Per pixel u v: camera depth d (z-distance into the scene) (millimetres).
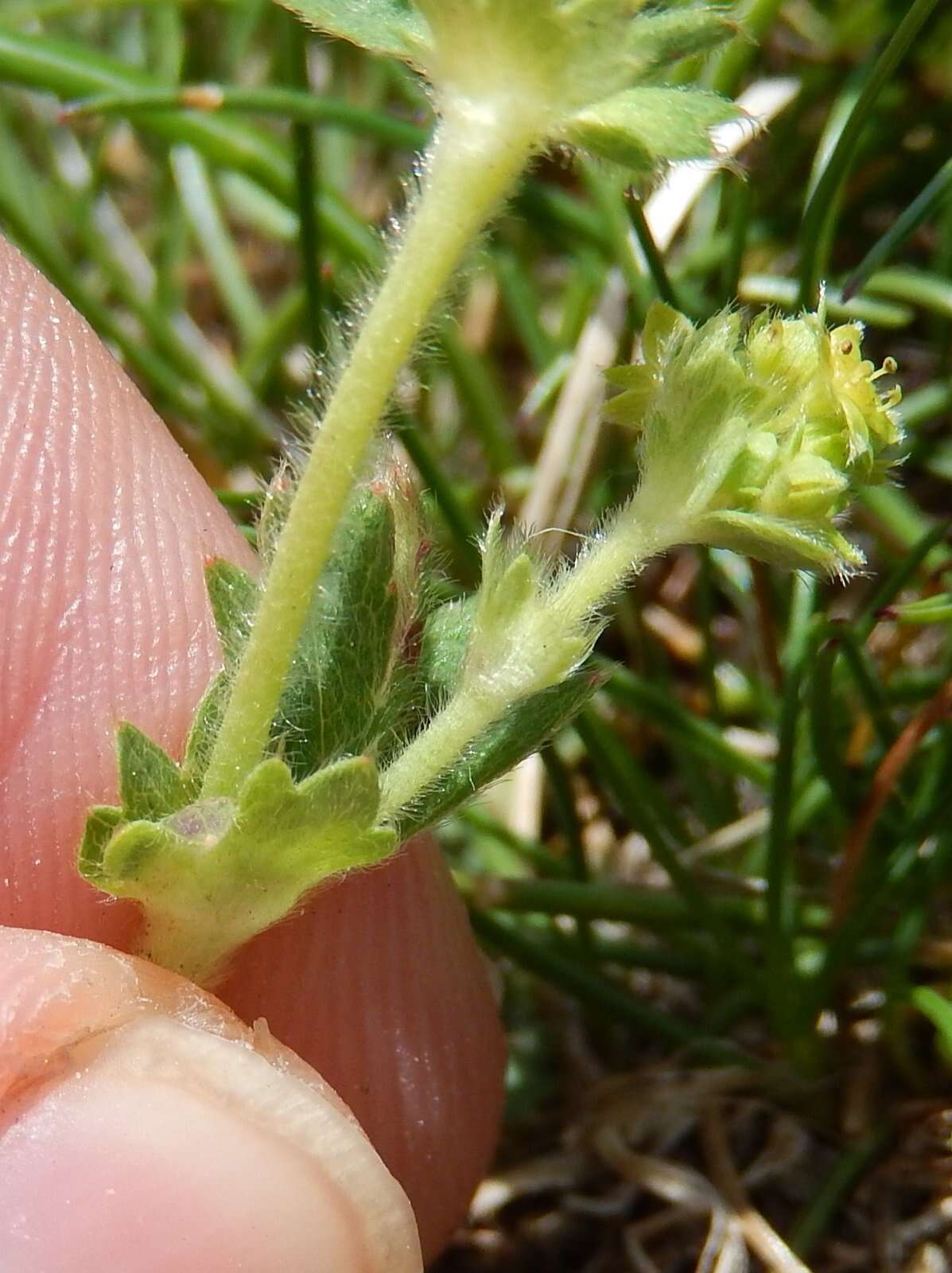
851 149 96
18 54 121
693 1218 97
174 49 146
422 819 78
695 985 105
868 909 94
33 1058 83
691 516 72
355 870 92
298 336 128
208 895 74
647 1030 99
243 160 121
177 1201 82
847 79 120
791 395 72
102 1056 83
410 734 80
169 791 75
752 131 74
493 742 78
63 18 151
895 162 122
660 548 73
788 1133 97
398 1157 98
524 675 73
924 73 120
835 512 72
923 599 101
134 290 127
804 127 123
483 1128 99
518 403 134
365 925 98
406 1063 98
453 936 98
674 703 103
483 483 122
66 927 97
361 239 121
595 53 67
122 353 123
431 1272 101
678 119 69
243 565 101
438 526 112
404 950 98
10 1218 81
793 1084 98
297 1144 83
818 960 100
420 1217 98
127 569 98
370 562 80
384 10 70
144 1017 83
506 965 109
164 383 122
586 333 112
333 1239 83
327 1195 83
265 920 75
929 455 114
